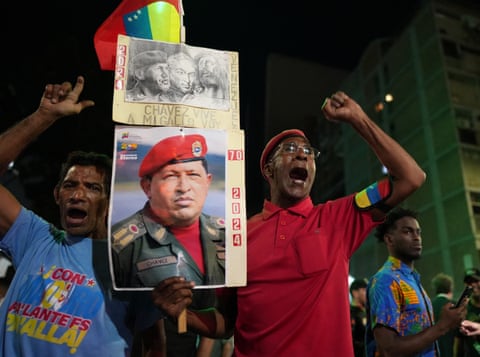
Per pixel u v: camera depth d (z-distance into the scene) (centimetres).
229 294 227
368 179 2098
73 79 795
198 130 182
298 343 186
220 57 198
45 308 176
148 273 162
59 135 789
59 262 188
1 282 362
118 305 183
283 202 231
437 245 1714
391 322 255
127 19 214
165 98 187
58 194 205
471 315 385
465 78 1792
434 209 1750
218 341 399
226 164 181
